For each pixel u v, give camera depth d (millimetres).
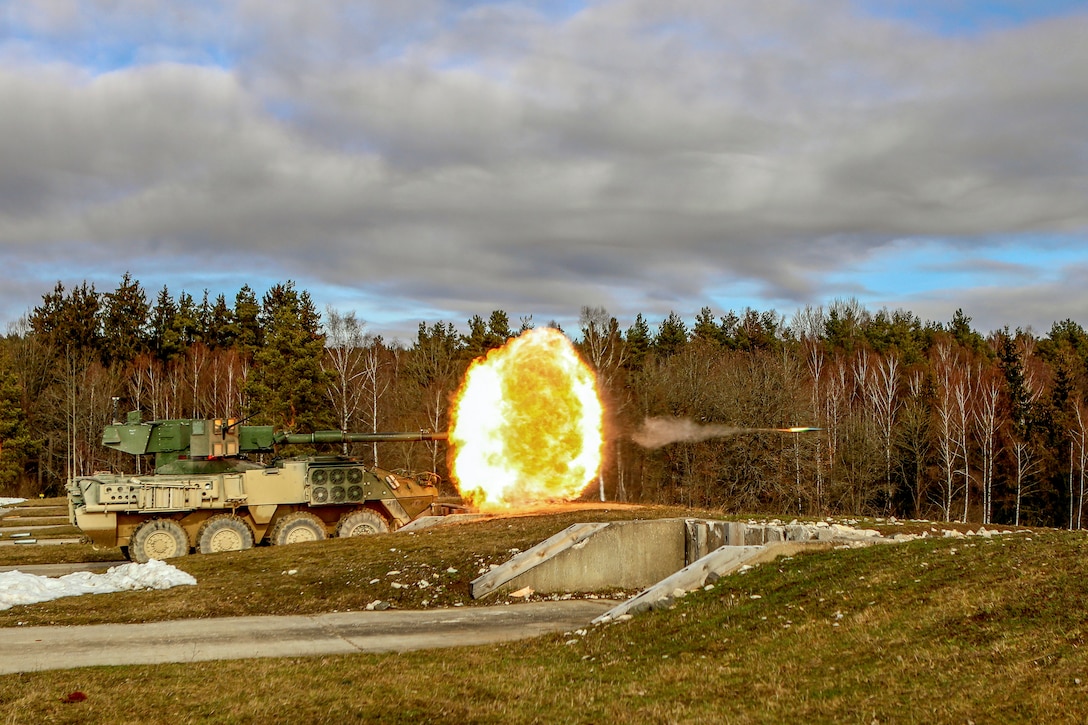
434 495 28891
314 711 10023
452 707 10273
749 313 75875
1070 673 8695
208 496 25953
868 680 9820
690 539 20266
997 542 14117
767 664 11031
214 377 61156
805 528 18703
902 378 62844
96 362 66750
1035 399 52094
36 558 26938
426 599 18125
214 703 10242
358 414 53656
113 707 10039
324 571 19672
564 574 19203
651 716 9672
